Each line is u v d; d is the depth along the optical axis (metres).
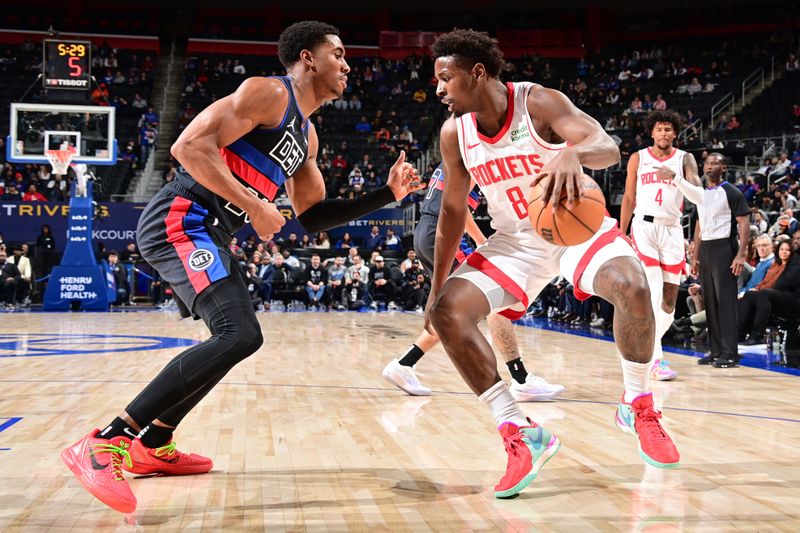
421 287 13.49
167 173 18.73
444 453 2.76
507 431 2.25
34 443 2.88
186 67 22.88
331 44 2.49
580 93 21.81
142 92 22.03
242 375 4.91
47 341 7.33
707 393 4.24
